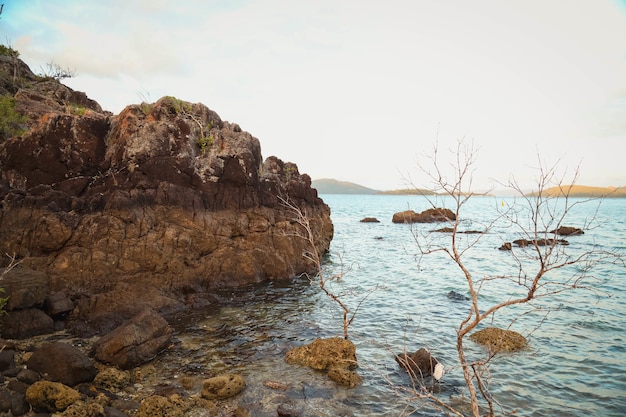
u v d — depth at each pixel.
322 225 34.62
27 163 20.67
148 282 19.20
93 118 23.05
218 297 20.31
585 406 10.95
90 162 22.00
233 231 24.06
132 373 12.13
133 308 16.81
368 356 14.09
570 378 12.51
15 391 9.78
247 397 11.13
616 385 12.08
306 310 19.22
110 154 22.34
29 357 11.78
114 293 17.14
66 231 17.86
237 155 25.39
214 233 22.78
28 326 14.40
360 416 10.36
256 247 24.58
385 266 32.78
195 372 12.46
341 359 12.83
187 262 21.02
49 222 17.70
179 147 23.69
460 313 19.27
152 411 9.73
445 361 13.72
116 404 10.17
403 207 178.62
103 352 12.45
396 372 12.85
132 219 19.45
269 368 12.95
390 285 25.50
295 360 13.41
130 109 23.81
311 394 11.40
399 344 15.25
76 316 16.03
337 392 11.55
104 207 19.44
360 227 71.88
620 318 18.36
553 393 11.61
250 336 15.64
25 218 17.78
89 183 21.19
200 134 25.84
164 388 11.37
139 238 19.45
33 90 34.75
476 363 7.65
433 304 20.89
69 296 16.97
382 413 10.52
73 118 22.19
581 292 23.42
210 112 28.31
